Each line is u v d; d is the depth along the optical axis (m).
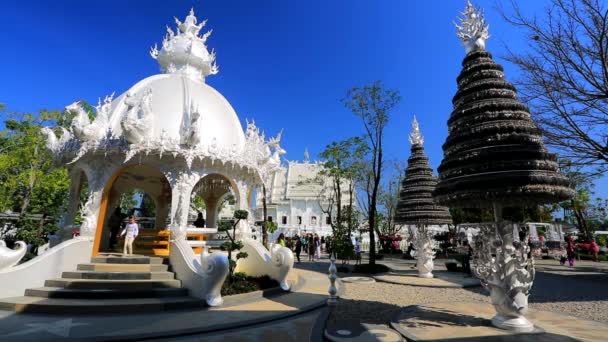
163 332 7.12
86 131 12.23
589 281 16.30
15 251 9.85
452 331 7.24
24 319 8.02
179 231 11.97
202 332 7.38
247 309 9.34
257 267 13.23
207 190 19.16
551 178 6.80
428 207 17.45
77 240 11.12
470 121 7.88
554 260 29.53
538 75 15.90
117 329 7.30
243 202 14.73
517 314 7.32
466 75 8.77
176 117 13.62
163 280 10.43
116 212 15.50
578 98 15.45
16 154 24.41
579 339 6.61
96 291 9.37
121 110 13.77
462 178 7.40
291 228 58.19
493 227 7.70
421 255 17.47
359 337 6.98
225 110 15.78
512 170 6.91
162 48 18.22
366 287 14.25
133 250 13.76
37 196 25.73
